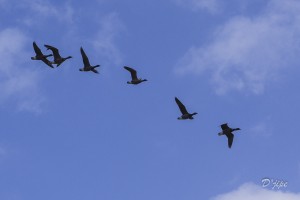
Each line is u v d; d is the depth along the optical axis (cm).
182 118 7700
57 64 8181
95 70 8000
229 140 7694
